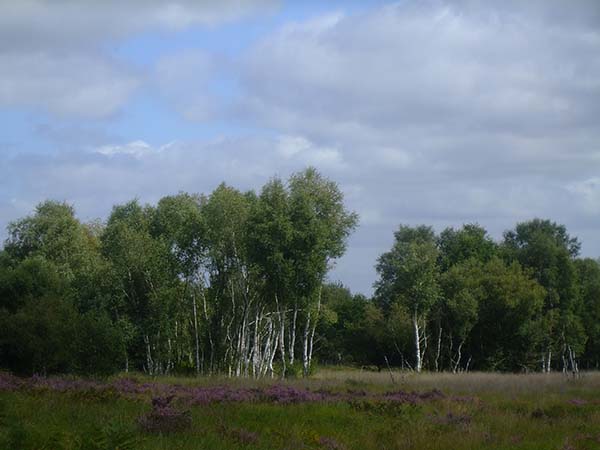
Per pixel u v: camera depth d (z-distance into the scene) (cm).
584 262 8356
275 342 5762
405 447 1541
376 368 7512
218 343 5391
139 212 6662
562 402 2634
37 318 3225
